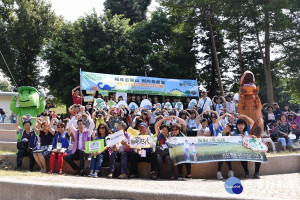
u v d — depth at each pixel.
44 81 37.44
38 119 10.14
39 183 6.40
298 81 29.97
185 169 9.62
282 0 25.25
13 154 10.33
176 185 7.82
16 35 36.38
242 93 11.44
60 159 9.55
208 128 12.52
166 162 9.35
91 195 6.00
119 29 32.12
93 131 10.66
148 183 8.09
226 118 14.49
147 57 31.27
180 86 20.56
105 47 30.42
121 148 9.54
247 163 9.95
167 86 20.25
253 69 33.19
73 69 30.31
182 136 9.90
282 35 29.19
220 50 35.81
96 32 31.86
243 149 9.73
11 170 9.50
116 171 9.58
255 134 10.82
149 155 9.48
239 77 35.22
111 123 12.35
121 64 31.33
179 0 29.17
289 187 7.90
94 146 9.34
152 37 32.97
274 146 12.96
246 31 28.70
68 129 10.04
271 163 10.38
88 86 18.00
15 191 6.52
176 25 32.28
